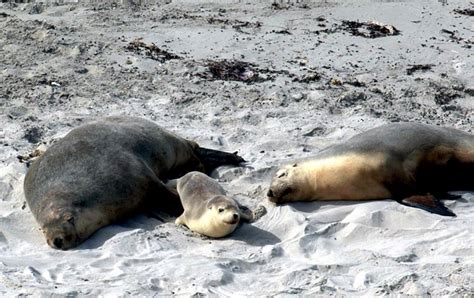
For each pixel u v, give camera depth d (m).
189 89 40.09
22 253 23.34
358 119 36.03
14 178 28.36
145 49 45.22
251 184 28.39
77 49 44.72
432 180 27.17
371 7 51.69
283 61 43.91
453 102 39.00
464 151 27.08
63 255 23.00
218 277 20.73
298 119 36.16
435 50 45.09
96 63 43.16
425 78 41.47
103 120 29.16
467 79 41.38
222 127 35.84
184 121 36.34
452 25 48.84
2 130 34.97
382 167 26.12
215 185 25.81
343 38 46.94
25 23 48.88
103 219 24.84
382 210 25.00
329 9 51.78
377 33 47.59
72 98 39.16
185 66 42.66
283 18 50.50
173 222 25.33
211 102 38.44
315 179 26.45
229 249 23.19
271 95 39.09
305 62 43.75
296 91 39.72
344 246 23.36
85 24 50.25
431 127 27.69
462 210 25.80
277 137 33.66
